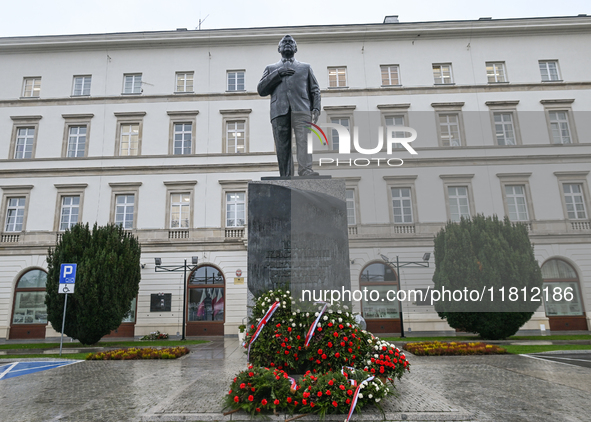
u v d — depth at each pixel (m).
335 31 24.67
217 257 22.31
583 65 24.16
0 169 23.52
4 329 21.50
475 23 24.34
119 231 18.52
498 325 13.93
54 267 16.41
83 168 23.42
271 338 5.19
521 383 6.71
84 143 24.41
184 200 23.45
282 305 5.32
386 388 4.66
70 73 25.23
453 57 24.45
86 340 16.42
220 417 4.36
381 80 24.39
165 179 23.47
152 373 8.37
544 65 24.44
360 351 5.30
